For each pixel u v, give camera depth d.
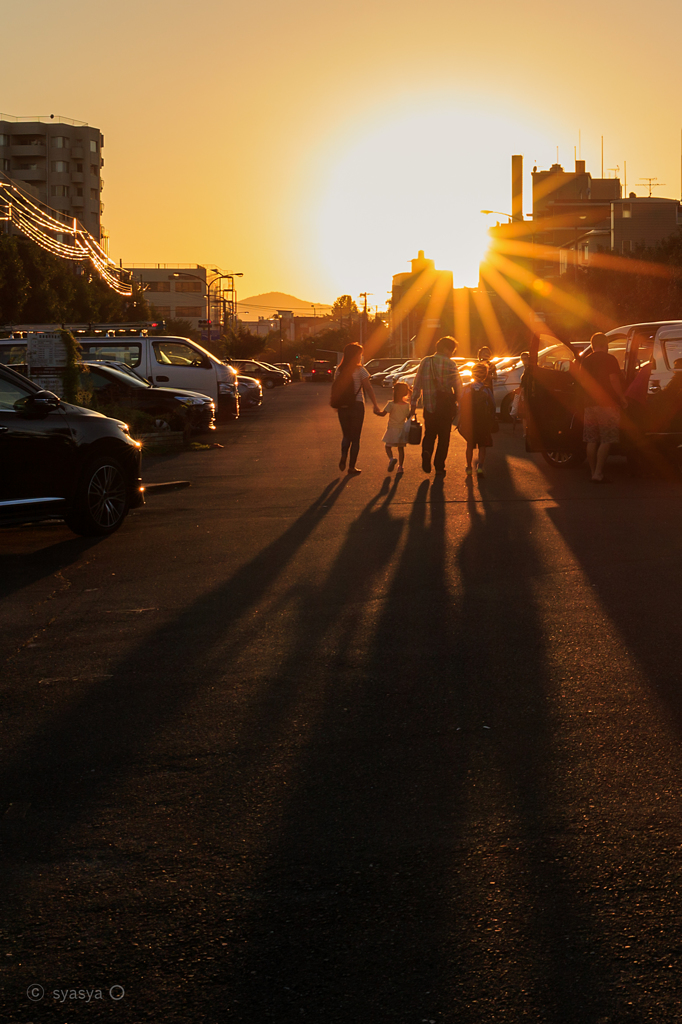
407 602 6.94
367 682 5.20
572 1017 2.49
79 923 2.95
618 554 8.48
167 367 25.41
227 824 3.59
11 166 123.44
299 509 11.41
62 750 4.33
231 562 8.47
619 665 5.40
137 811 3.71
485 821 3.57
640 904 2.99
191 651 5.83
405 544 9.12
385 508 11.35
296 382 95.69
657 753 4.17
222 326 115.38
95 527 9.88
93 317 61.38
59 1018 2.54
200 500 12.37
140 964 2.74
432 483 13.60
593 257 52.19
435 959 2.73
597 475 13.39
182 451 19.67
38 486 9.31
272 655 5.71
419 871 3.22
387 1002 2.56
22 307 50.44
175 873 3.24
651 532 9.51
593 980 2.62
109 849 3.42
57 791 3.91
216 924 2.93
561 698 4.88
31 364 17.94
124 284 82.62
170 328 90.94
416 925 2.90
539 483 13.48
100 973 2.71
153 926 2.93
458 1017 2.50
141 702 4.94
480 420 13.88
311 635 6.12
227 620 6.52
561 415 14.66
